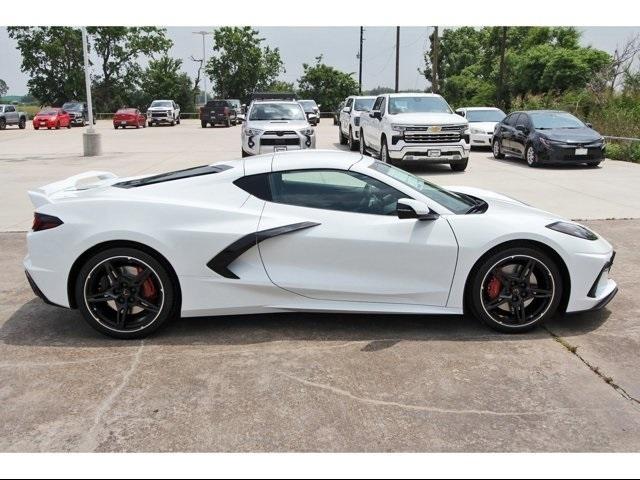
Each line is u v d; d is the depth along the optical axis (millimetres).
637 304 4902
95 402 3324
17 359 3893
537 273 4262
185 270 4121
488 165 15711
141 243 4070
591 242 4297
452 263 4164
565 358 3871
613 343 4113
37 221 4168
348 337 4219
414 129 13500
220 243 4105
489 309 4242
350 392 3420
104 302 4199
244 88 63156
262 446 2891
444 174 13703
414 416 3160
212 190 4273
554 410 3225
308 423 3094
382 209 4250
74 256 4074
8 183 12602
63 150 21484
